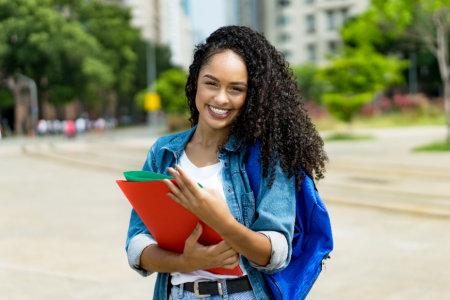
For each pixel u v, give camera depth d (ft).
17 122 160.45
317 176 5.42
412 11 45.93
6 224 24.89
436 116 106.22
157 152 5.59
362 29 50.08
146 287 14.87
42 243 20.80
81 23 164.55
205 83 5.04
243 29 5.14
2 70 132.05
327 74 79.51
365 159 46.78
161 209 4.55
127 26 175.63
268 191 4.90
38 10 123.85
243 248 4.46
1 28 119.85
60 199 32.68
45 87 140.97
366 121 104.94
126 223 24.76
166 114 137.39
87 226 24.18
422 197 28.09
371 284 14.76
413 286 14.51
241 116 5.08
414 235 20.63
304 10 184.24
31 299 13.76
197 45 5.35
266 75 4.97
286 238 4.79
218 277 5.07
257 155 5.11
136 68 207.00
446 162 42.06
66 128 116.06
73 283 15.28
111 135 132.36
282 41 189.47
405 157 47.37
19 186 39.32
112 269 16.88
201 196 4.18
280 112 5.08
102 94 181.06
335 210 26.02
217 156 5.25
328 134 86.12
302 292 5.00
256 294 5.08
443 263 16.72
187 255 4.54
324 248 5.12
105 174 46.83
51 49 123.65
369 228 22.02
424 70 151.23
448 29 50.44
